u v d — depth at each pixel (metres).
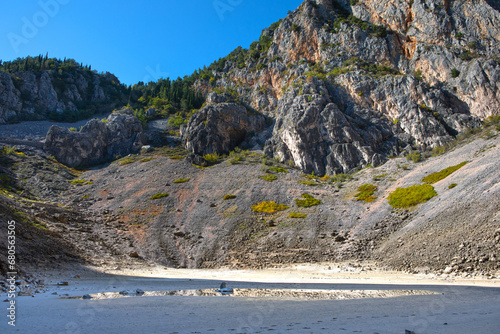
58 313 11.11
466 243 30.64
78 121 134.00
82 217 52.12
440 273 28.70
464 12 86.50
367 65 93.62
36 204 51.03
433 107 76.38
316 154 77.38
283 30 121.69
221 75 143.62
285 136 82.44
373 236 43.31
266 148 86.25
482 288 20.58
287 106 90.19
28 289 18.19
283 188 64.56
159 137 101.19
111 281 25.11
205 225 51.91
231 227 50.97
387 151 74.38
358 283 25.27
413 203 48.03
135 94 168.75
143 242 46.31
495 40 79.88
